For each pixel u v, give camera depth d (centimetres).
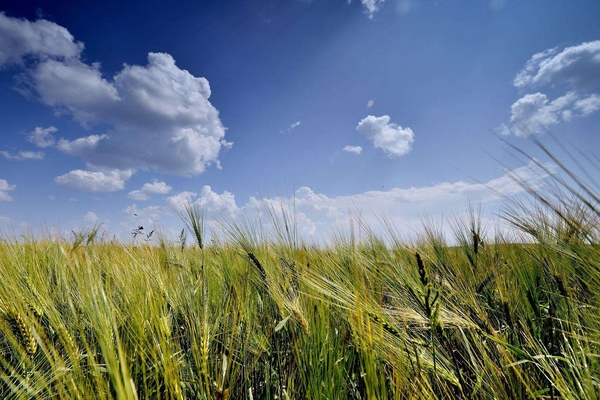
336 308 267
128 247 486
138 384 197
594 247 214
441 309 226
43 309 236
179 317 261
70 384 150
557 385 162
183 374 211
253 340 250
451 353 205
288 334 275
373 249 355
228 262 434
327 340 221
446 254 390
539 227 309
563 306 265
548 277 315
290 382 221
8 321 177
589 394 148
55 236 498
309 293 280
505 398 179
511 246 400
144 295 254
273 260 366
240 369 221
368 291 213
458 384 182
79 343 223
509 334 251
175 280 290
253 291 341
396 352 186
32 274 301
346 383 217
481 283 312
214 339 221
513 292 298
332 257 349
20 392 156
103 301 154
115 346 151
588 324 220
